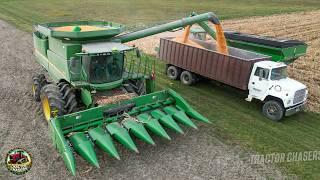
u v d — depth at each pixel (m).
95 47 10.28
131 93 10.82
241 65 13.30
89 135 9.12
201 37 18.55
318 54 21.78
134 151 8.92
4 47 21.95
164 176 8.80
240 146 10.45
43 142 10.21
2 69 17.19
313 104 14.03
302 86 12.45
